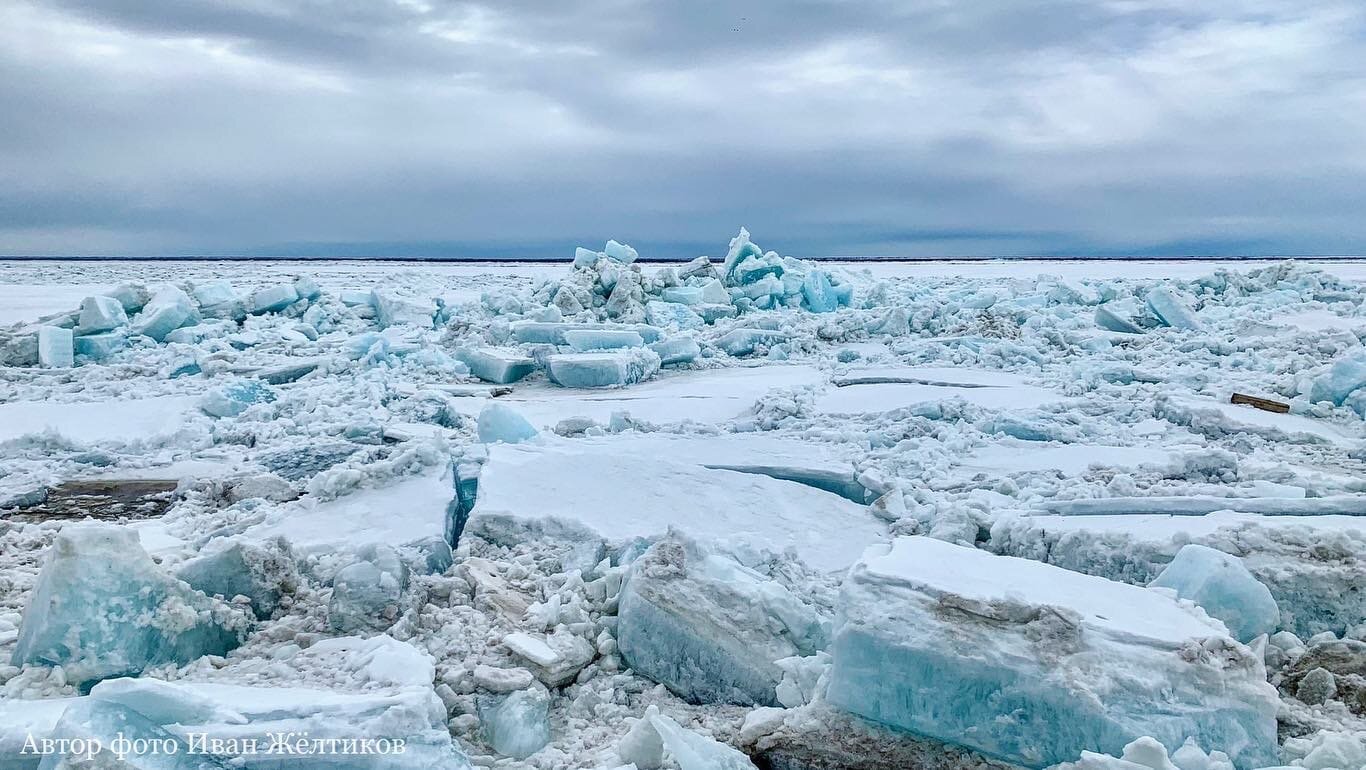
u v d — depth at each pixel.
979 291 24.70
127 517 6.95
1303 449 8.45
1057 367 14.20
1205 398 10.93
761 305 22.84
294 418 10.66
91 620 3.96
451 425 10.96
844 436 9.01
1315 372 11.03
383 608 4.75
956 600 3.70
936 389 12.39
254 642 4.60
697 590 4.54
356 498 6.59
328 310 21.08
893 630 3.71
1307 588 4.89
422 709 3.43
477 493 6.66
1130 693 3.42
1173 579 4.75
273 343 17.67
